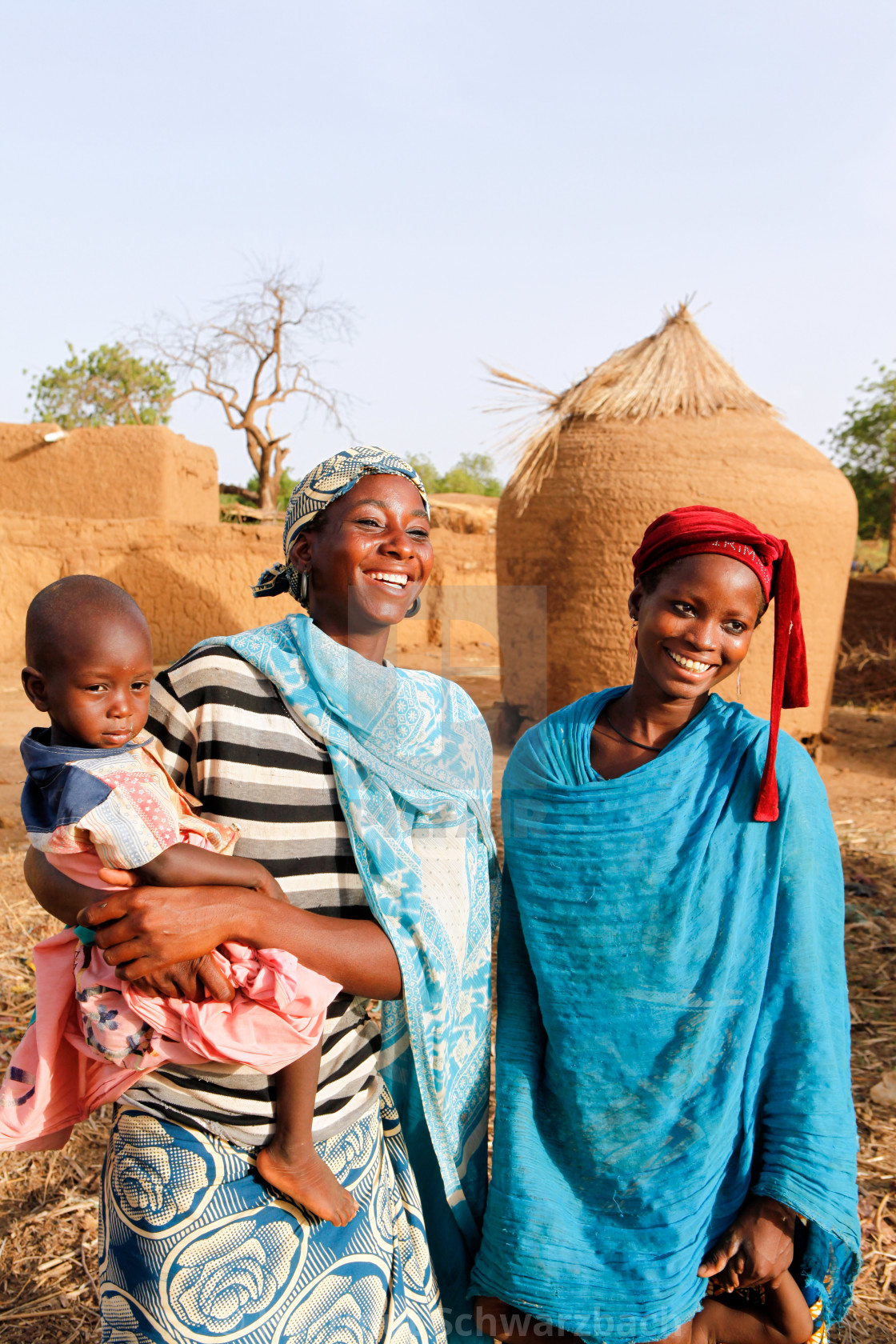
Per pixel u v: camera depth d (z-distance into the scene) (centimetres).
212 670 175
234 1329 160
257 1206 166
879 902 548
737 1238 192
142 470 1886
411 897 179
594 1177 199
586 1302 190
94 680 166
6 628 1678
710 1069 193
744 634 199
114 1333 164
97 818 158
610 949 195
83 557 1702
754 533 196
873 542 3256
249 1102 166
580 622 714
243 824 174
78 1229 290
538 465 742
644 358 755
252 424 3309
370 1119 187
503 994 215
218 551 1708
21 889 559
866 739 1025
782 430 756
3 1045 382
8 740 1009
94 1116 350
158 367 4166
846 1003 200
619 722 211
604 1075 196
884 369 2839
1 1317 257
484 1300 205
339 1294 171
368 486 185
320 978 166
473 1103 205
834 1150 188
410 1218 193
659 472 693
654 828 193
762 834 193
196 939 156
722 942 190
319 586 189
